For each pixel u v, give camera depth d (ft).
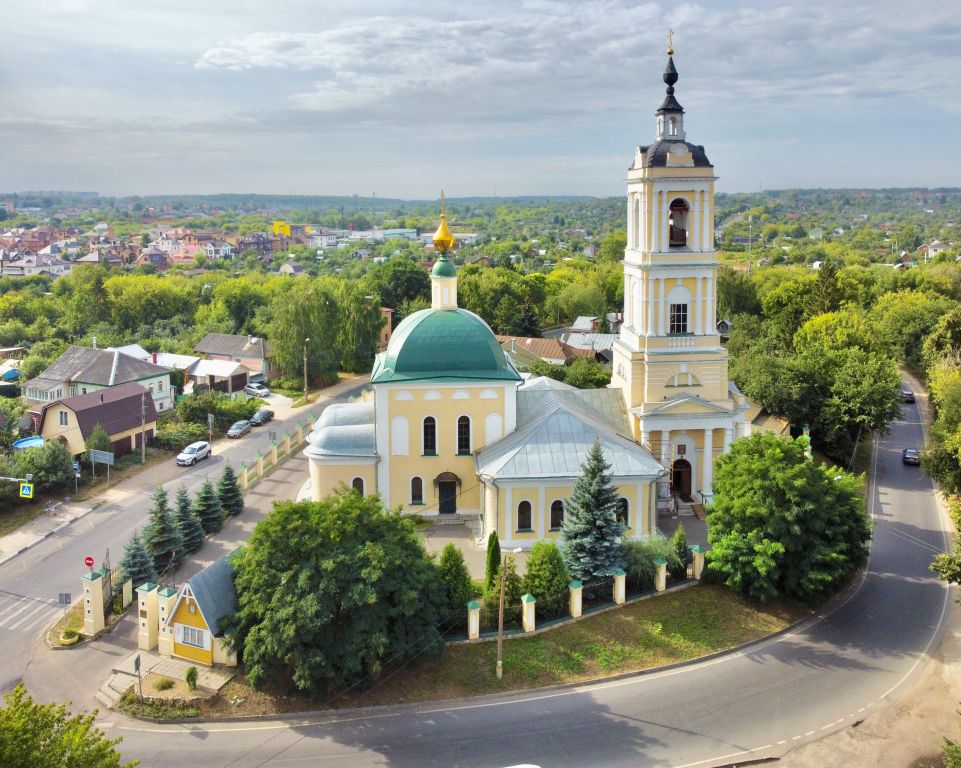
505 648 153.99
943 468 222.48
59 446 245.24
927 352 367.86
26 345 459.73
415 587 139.85
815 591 171.83
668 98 206.49
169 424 310.86
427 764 126.00
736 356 338.13
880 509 232.53
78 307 513.04
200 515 210.18
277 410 354.54
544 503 187.62
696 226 206.69
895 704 141.49
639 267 208.44
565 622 161.58
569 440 191.93
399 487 202.18
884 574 190.29
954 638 162.61
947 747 110.73
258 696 140.05
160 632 153.28
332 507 145.69
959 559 154.10
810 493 164.66
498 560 165.58
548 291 600.39
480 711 138.92
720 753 129.29
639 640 157.89
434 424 200.64
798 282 460.96
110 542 209.77
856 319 354.95
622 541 173.37
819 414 264.52
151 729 133.90
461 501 204.23
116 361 335.88
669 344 209.26
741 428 213.87
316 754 128.16
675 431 213.46
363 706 139.23
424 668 147.43
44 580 188.55
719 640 159.74
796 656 156.15
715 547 169.37
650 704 141.38
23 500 232.32
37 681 147.64
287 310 397.80
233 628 145.89
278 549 139.54
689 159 203.51
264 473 260.01
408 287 513.04
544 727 135.13
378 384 196.85
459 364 199.31
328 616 132.67
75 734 94.27
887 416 258.57
